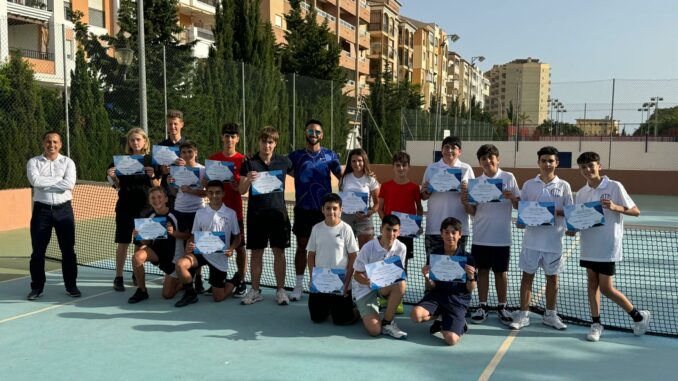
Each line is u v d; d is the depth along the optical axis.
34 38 22.44
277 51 27.41
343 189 5.77
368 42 46.84
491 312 5.49
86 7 24.48
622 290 6.50
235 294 6.02
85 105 13.40
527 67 131.50
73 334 4.66
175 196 6.18
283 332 4.78
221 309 5.49
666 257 8.77
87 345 4.40
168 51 15.30
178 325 4.94
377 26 51.12
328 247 5.04
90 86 13.68
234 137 6.03
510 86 133.00
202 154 15.80
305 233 5.76
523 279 5.01
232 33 21.50
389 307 4.66
